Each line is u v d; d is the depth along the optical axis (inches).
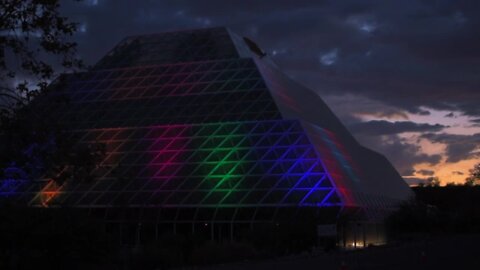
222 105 3597.4
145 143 3275.1
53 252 1459.2
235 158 3031.5
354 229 2869.1
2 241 1417.3
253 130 3196.4
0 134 772.0
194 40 4446.4
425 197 6397.6
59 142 800.9
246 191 2817.4
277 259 2064.5
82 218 1533.0
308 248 2421.3
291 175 2859.3
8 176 819.4
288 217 2576.3
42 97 802.2
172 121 3558.1
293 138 3080.7
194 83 3868.1
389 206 3592.5
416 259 1812.3
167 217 2807.6
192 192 2874.0
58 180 816.3
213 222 2748.5
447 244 2719.0
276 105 3526.1
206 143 3174.2
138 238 2753.4
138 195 2913.4
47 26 772.6
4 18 761.0
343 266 1304.1
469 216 4311.0
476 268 1440.7
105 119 3715.6
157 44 4507.9
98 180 3024.1
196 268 1780.3
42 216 1459.2
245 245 2187.5
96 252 1529.3
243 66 3922.2
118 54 4480.8
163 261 1909.4
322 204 2706.7
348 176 3149.6
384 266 1576.0
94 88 4025.6
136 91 3922.2
